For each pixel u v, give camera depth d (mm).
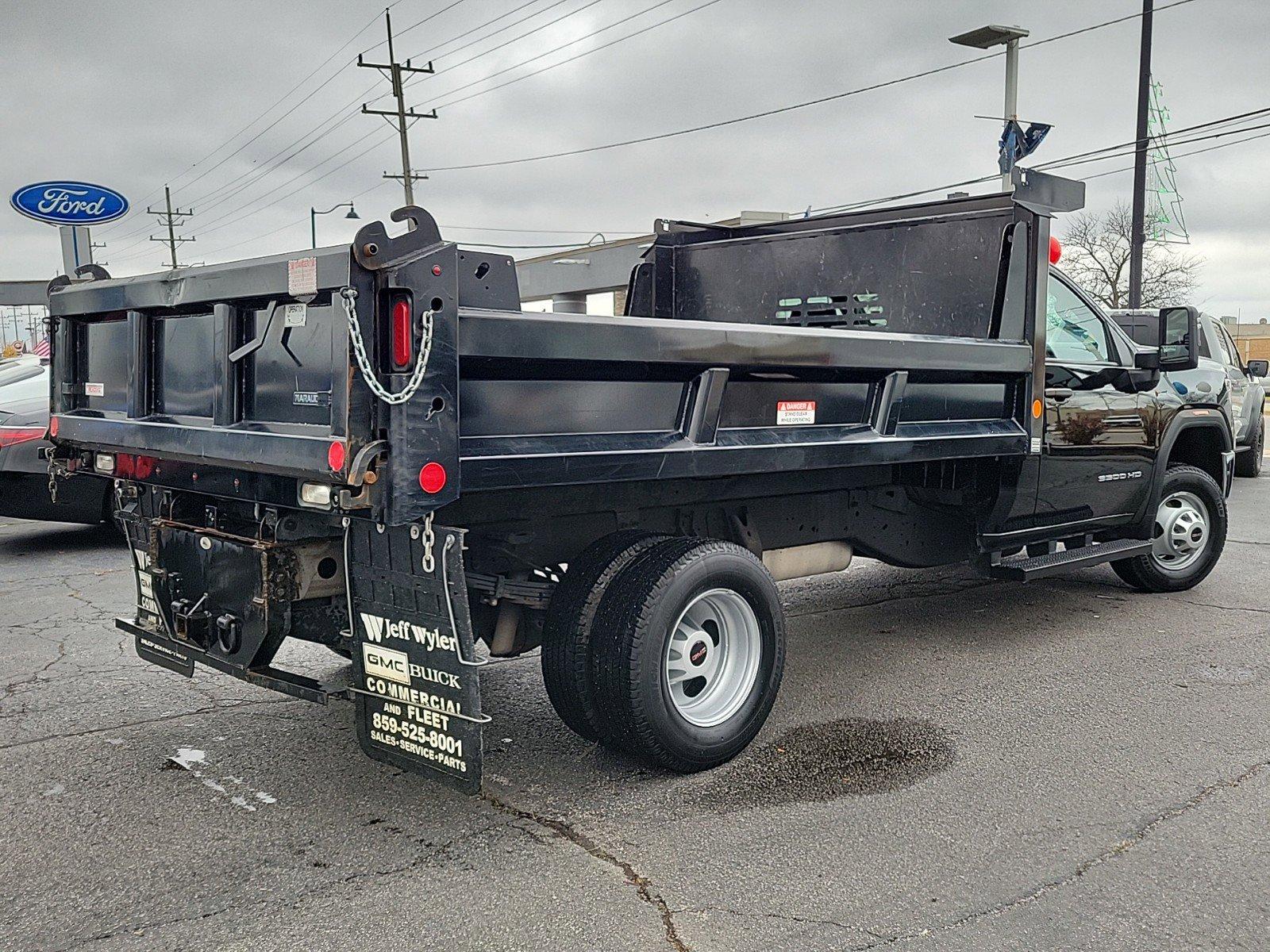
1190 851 3527
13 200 12570
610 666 3941
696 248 6844
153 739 4637
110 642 6289
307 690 3732
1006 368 5293
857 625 6590
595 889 3289
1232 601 7141
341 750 4500
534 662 5840
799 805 3916
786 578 5445
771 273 6496
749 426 4297
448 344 3293
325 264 3227
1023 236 5457
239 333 3793
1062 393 5988
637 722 3939
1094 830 3691
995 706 5031
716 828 3721
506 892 3270
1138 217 22766
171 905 3195
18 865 3459
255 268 3559
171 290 4039
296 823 3771
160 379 4293
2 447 8562
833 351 4414
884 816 3818
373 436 3225
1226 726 4730
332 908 3174
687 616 4238
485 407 3525
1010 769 4254
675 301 6953
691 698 4293
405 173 37312
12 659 5906
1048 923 3078
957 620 6684
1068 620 6664
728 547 4223
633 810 3881
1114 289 43938
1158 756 4379
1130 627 6469
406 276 3186
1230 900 3211
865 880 3342
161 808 3900
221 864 3461
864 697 5176
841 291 6156
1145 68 22250
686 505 4836
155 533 4398
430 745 3521
